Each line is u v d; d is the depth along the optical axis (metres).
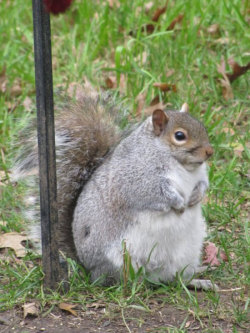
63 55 14.30
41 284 7.81
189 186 7.96
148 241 7.77
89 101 9.27
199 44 14.17
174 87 12.40
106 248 7.85
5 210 10.38
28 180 9.15
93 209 7.97
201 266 8.62
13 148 9.64
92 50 14.25
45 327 7.17
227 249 8.88
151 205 7.68
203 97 12.53
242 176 10.78
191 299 7.48
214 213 9.76
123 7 15.21
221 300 7.69
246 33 14.06
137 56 13.67
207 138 7.89
